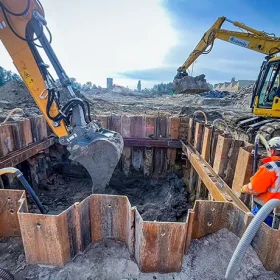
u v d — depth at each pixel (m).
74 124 3.78
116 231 2.57
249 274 2.12
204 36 9.64
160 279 2.15
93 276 2.16
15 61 3.57
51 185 6.67
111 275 2.18
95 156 3.61
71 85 3.74
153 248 2.13
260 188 2.56
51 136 7.23
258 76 7.91
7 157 4.85
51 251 2.20
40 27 3.34
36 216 2.06
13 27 3.32
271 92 7.55
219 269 2.21
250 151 3.65
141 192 6.92
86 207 2.41
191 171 6.18
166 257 2.16
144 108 18.02
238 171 3.55
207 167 4.84
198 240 2.55
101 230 2.56
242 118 8.73
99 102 21.88
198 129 5.82
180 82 10.88
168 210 5.26
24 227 2.12
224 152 4.12
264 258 2.18
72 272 2.20
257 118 8.00
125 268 2.26
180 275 2.18
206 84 10.84
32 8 3.24
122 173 7.48
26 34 3.38
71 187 6.70
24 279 2.12
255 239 2.32
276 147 2.73
